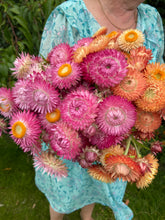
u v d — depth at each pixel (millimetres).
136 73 303
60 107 301
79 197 592
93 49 321
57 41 477
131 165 300
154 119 342
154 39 555
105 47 328
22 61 363
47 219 819
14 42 850
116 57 294
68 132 290
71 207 604
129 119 294
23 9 795
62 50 342
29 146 333
